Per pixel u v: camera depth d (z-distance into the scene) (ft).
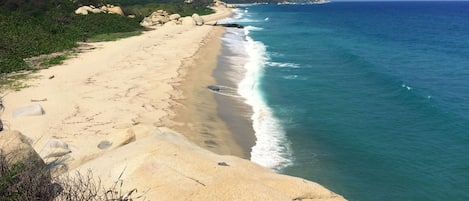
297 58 125.29
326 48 149.48
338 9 649.20
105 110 61.00
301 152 53.42
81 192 22.34
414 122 66.69
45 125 53.26
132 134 38.58
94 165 28.60
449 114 70.74
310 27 256.93
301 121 65.16
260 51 138.82
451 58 135.85
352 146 56.18
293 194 25.30
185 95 73.46
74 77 81.56
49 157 38.09
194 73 92.58
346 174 48.32
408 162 51.98
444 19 369.50
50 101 64.44
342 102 77.00
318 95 81.41
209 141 53.72
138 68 93.40
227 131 58.18
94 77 82.33
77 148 42.78
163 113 62.03
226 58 118.83
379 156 53.36
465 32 236.22
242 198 21.09
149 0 402.72
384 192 44.68
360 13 494.18
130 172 26.43
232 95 77.77
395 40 187.32
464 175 48.83
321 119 66.74
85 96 68.08
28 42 111.86
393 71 109.81
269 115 67.46
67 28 150.00
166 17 257.14
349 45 162.61
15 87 72.38
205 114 64.34
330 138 58.65
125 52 116.26
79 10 196.54
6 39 107.04
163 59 107.34
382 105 75.66
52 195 21.86
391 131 62.39
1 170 23.30
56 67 91.30
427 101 78.33
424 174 48.98
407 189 45.50
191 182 25.09
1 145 28.12
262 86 86.63
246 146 53.78
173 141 33.65
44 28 137.08
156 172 26.03
